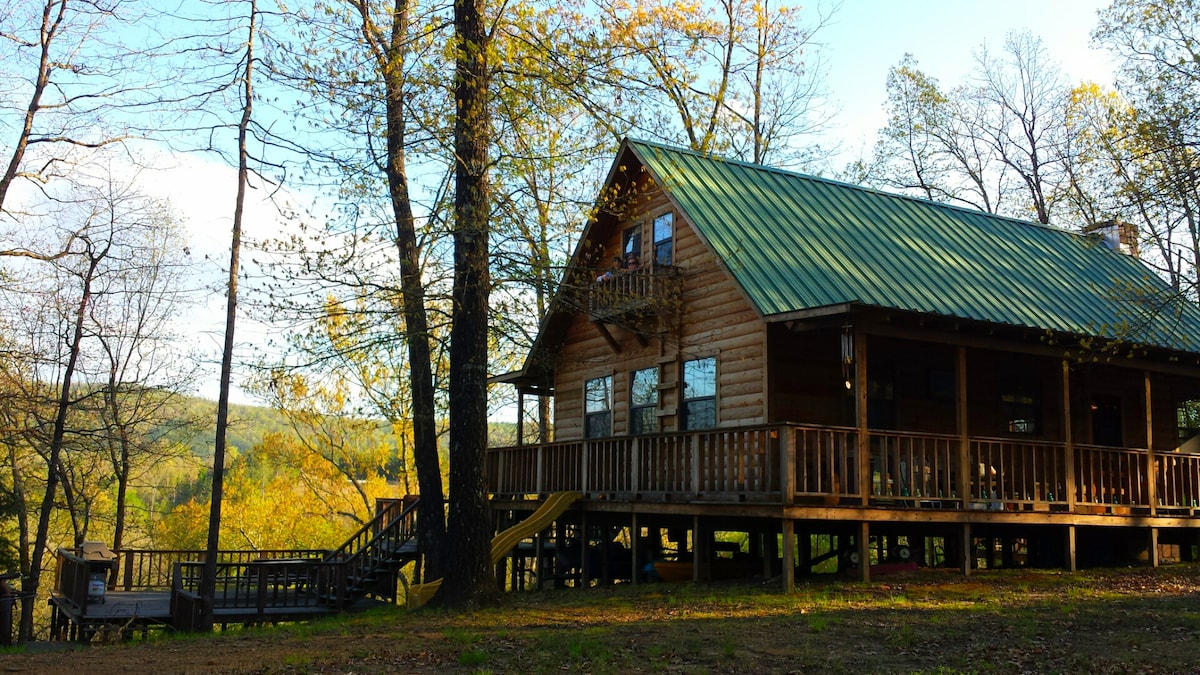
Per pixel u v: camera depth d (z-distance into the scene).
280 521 44.75
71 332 24.27
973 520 16.58
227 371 17.11
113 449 27.77
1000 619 12.13
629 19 23.08
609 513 20.03
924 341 16.11
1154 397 22.52
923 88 40.34
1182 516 19.38
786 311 15.45
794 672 9.49
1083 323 18.45
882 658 10.02
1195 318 21.55
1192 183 15.15
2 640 17.09
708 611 13.28
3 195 19.66
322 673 9.90
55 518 33.88
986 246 21.14
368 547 21.20
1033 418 20.62
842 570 17.50
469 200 15.45
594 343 22.42
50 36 19.83
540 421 30.33
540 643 11.15
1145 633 11.19
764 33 32.22
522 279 16.05
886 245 19.31
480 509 15.23
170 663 10.77
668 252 20.20
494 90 15.94
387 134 15.87
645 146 20.05
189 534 44.94
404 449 33.16
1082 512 18.05
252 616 18.56
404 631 12.72
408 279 15.82
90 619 17.80
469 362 15.39
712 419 18.44
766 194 19.92
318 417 32.22
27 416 23.27
